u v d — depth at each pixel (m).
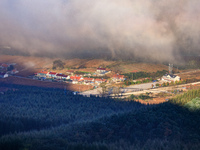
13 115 111.25
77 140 81.88
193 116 96.50
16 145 78.25
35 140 81.00
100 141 80.75
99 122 93.88
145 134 85.00
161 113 97.56
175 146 75.56
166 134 83.62
